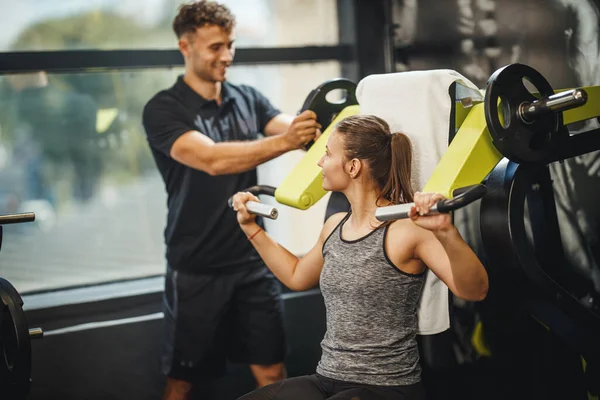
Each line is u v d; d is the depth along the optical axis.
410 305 1.71
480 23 2.45
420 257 1.67
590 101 1.80
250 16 2.93
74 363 2.73
